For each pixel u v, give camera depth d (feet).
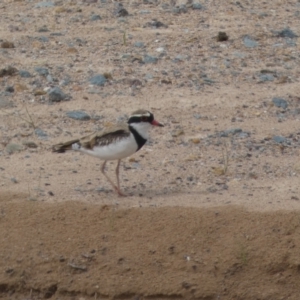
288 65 58.49
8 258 37.91
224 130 49.37
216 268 37.58
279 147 47.52
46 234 38.68
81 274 37.58
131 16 64.90
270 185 42.88
